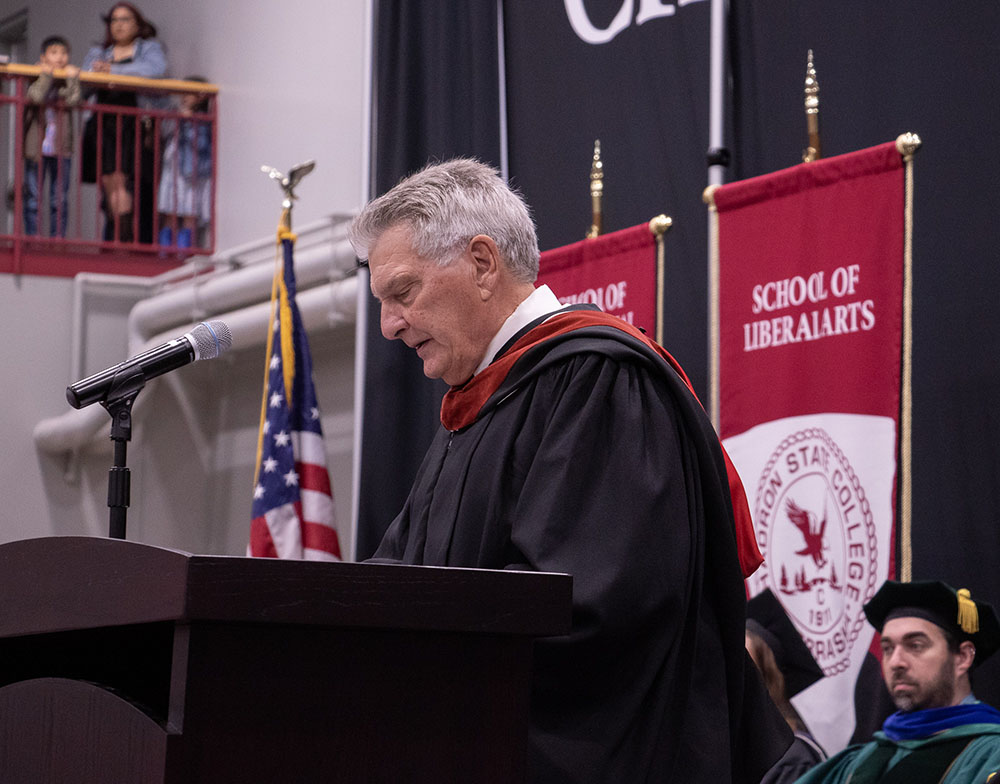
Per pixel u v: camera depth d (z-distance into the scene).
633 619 1.93
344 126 9.30
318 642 1.40
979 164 4.60
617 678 1.97
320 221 8.78
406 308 2.28
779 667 4.57
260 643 1.36
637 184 5.88
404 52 6.82
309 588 1.35
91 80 10.79
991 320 4.53
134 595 1.35
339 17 9.45
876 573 4.35
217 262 9.91
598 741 1.92
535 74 6.39
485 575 1.48
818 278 4.60
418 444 6.75
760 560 2.31
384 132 6.83
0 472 10.53
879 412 4.38
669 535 2.01
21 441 10.63
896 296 4.36
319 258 8.66
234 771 1.33
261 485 6.92
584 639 1.90
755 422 4.77
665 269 5.74
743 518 2.29
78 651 1.92
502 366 2.23
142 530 10.92
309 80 9.75
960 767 3.82
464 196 2.28
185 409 11.19
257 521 6.87
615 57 6.02
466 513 2.16
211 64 11.27
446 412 2.32
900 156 4.38
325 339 9.67
